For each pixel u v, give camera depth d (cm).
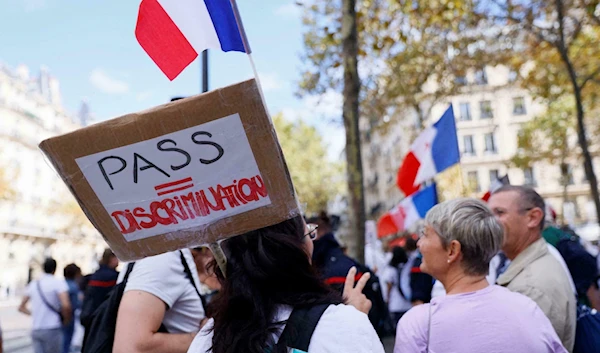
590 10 1263
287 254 149
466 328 186
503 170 4072
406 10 1162
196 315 217
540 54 1622
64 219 5897
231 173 143
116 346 191
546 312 237
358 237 728
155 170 144
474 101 4066
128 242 153
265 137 139
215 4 168
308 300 144
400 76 1695
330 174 4484
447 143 502
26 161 5378
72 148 142
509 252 279
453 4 1180
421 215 563
